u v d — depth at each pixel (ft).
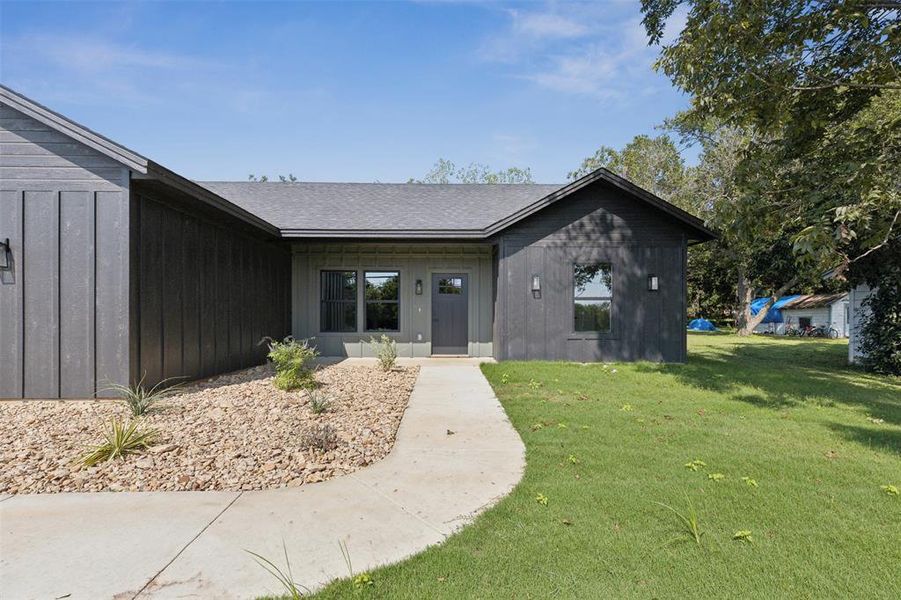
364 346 39.68
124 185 20.02
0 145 20.07
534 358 34.27
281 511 10.45
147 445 14.25
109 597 7.35
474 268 39.86
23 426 16.26
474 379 27.73
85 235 20.12
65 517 10.11
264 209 39.86
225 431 16.05
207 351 26.58
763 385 25.50
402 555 8.60
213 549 8.82
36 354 20.17
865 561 8.25
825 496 10.99
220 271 28.07
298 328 39.63
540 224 34.37
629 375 28.50
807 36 23.16
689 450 14.43
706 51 22.09
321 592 7.45
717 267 99.40
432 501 10.98
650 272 34.60
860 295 37.14
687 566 8.11
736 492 11.16
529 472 12.67
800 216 25.07
